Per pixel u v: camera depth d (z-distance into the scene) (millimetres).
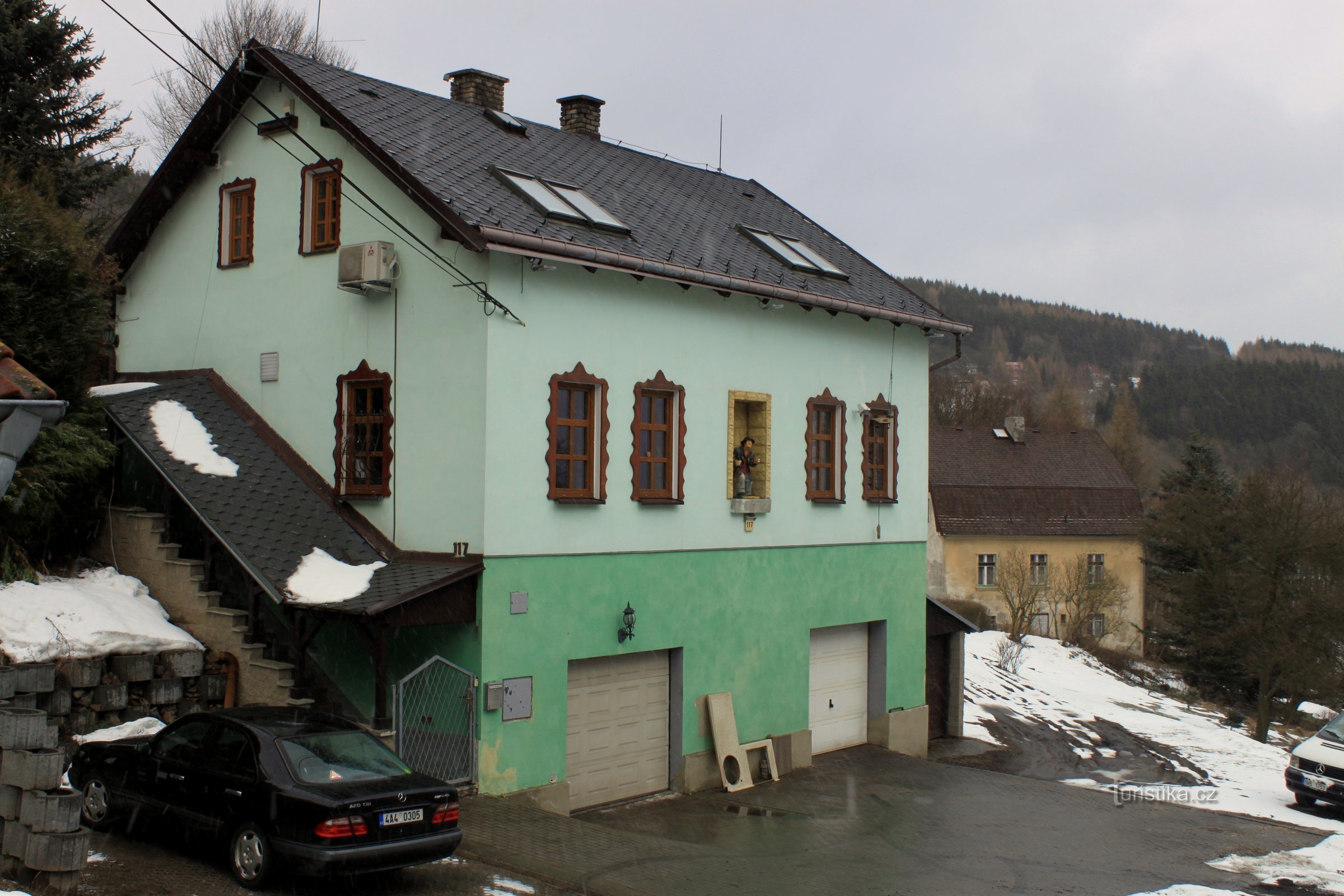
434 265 14219
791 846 13602
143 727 12492
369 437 15117
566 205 15656
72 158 21703
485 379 13594
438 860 10523
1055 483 53094
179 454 14953
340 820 8750
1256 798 19828
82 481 14391
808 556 18875
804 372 18797
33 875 8289
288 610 13094
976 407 72562
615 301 15406
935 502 49750
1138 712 29938
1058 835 15023
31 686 11562
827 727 19844
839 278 19828
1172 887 12406
